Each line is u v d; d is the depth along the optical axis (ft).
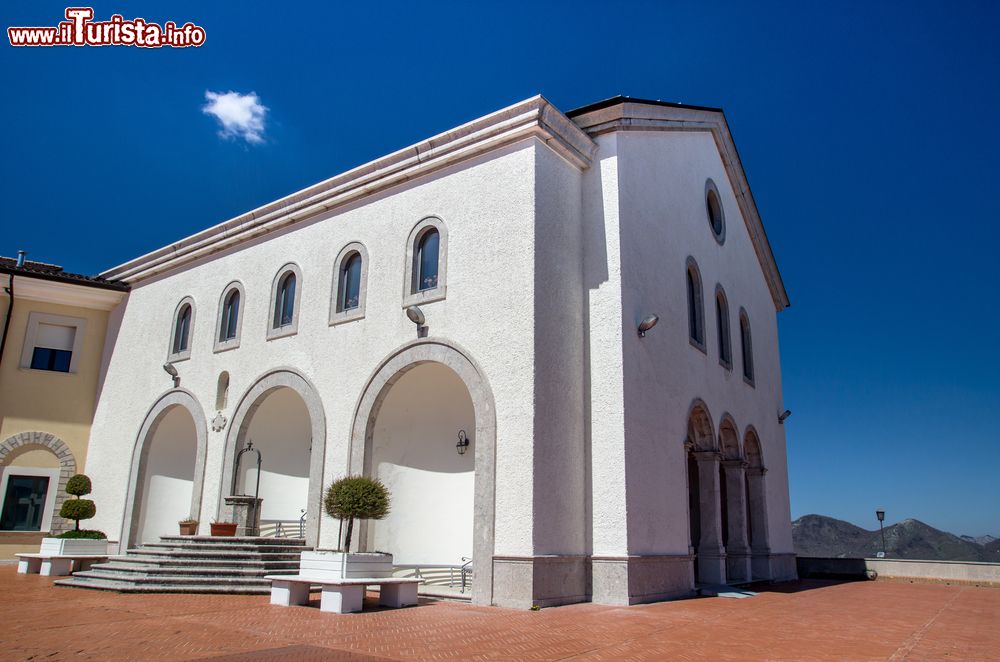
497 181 42.27
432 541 45.16
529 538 35.68
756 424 65.05
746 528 57.72
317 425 48.21
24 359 67.10
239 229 58.29
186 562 41.22
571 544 38.29
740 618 34.09
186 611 31.71
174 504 62.18
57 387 67.92
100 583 40.24
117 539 60.29
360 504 35.88
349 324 48.32
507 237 40.81
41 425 66.49
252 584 39.99
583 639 26.30
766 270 76.48
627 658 22.97
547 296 39.88
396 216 47.65
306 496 56.44
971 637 29.96
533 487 36.22
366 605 34.88
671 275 49.80
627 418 40.14
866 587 59.93
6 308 67.15
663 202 50.47
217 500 52.95
